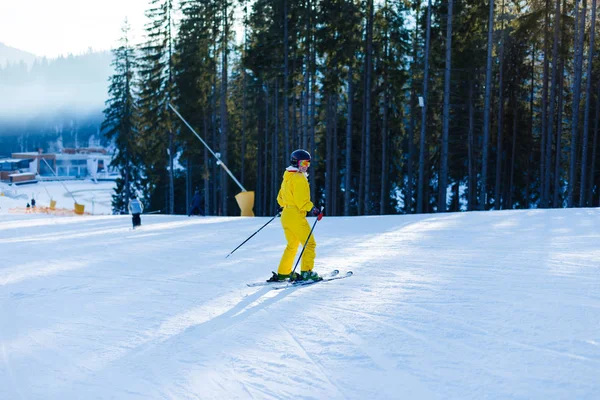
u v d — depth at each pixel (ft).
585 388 8.43
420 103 74.23
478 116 104.63
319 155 127.03
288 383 9.55
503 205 116.57
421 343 11.11
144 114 126.21
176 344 12.26
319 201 138.92
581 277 16.25
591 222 31.58
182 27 114.21
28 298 18.26
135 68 146.30
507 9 97.60
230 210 155.74
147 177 154.61
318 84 94.79
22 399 9.43
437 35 89.35
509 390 8.57
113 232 45.50
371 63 88.17
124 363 11.14
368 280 17.93
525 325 11.72
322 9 84.69
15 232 49.73
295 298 16.12
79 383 10.11
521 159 109.60
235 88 150.82
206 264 24.16
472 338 11.17
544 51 84.94
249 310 15.06
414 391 8.84
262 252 27.35
